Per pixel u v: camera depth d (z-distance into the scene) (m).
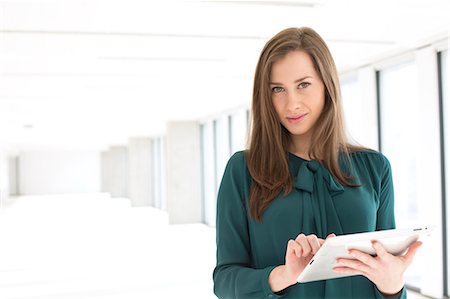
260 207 1.41
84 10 4.71
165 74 8.14
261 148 1.47
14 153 36.25
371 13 4.97
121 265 8.38
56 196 35.53
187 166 16.72
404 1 4.57
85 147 34.97
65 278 7.37
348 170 1.46
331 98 1.41
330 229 1.37
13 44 5.98
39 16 4.87
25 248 10.56
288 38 1.37
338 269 1.18
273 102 1.42
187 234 12.95
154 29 5.43
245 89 9.95
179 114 14.75
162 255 9.44
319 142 1.44
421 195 6.57
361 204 1.40
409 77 7.46
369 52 6.86
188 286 6.72
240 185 1.50
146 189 25.53
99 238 12.17
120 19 5.02
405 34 5.88
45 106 12.13
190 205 16.64
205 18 5.04
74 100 11.14
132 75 8.19
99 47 6.22
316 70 1.38
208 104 12.32
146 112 13.84
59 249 10.35
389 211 1.51
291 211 1.39
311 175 1.42
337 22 5.29
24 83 8.81
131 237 12.34
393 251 1.19
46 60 6.96
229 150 13.92
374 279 1.18
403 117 7.68
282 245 1.39
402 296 1.26
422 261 6.51
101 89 9.61
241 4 4.62
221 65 7.53
